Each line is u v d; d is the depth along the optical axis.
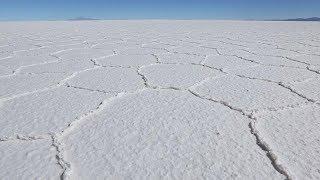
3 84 3.21
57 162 1.59
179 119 2.17
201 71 3.85
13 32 11.53
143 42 7.53
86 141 1.83
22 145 1.77
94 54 5.46
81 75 3.64
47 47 6.60
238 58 4.90
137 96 2.74
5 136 1.89
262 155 1.66
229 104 2.49
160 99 2.65
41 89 2.99
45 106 2.46
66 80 3.39
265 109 2.37
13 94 2.82
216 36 9.23
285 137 1.87
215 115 2.25
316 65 4.24
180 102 2.56
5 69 4.07
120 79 3.42
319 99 2.62
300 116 2.21
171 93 2.84
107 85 3.15
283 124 2.07
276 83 3.20
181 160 1.61
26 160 1.60
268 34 10.08
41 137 1.88
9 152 1.69
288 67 4.11
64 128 2.01
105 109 2.39
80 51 5.88
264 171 1.51
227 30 12.30
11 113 2.30
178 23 20.62
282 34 10.09
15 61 4.73
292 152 1.68
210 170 1.52
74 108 2.40
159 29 13.17
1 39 8.53
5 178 1.45
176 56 5.14
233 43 7.18
